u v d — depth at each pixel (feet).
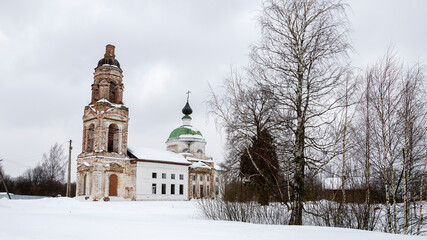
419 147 50.85
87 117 192.65
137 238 30.66
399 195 55.21
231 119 53.26
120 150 192.54
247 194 65.57
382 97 50.39
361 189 50.90
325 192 53.98
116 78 198.39
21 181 300.20
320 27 47.44
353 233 35.58
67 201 114.42
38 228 37.27
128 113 199.11
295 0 48.96
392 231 50.52
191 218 63.67
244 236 32.45
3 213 59.00
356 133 50.70
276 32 49.44
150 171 201.77
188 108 266.98
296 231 36.78
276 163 51.11
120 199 186.60
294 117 48.39
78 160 192.44
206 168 238.68
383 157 50.60
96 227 39.29
